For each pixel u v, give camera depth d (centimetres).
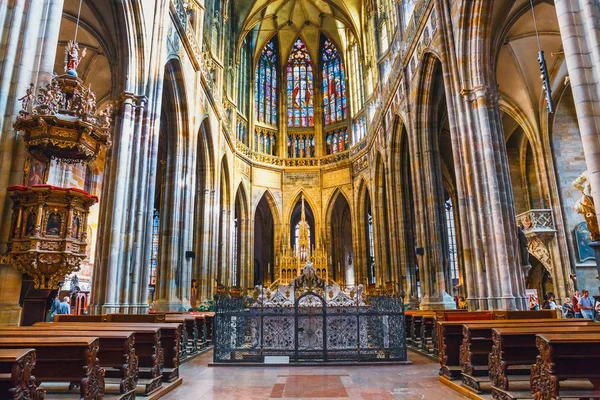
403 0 2775
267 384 961
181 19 2233
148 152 1708
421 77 2300
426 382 977
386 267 3406
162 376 930
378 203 3566
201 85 2659
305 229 4369
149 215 1677
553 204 2467
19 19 920
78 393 762
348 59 4603
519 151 2888
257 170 4441
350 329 1323
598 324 827
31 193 901
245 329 1338
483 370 877
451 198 3662
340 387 923
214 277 2958
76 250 951
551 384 570
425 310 2027
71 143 948
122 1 1605
